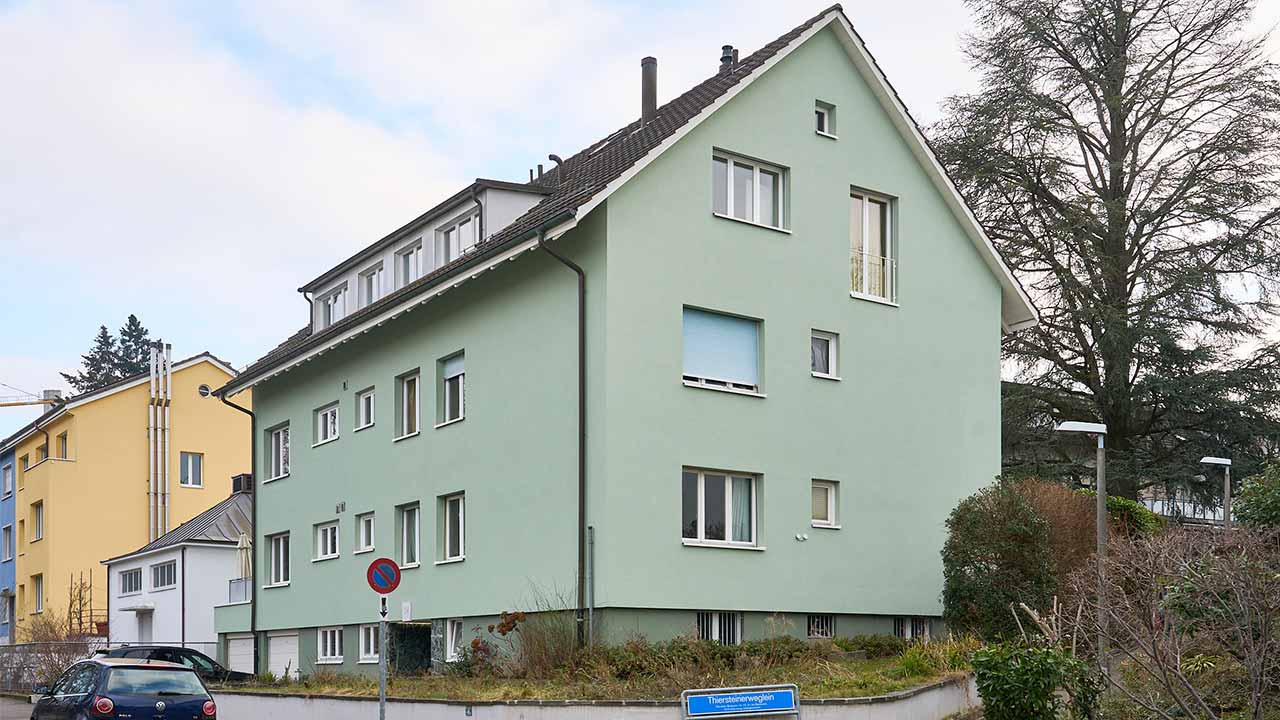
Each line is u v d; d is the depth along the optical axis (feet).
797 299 76.54
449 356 82.84
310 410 100.68
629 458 67.67
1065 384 116.57
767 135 76.43
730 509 72.54
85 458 161.38
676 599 68.49
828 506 76.95
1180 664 45.55
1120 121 119.03
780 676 61.52
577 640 66.39
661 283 70.28
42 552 161.17
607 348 67.56
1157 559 48.06
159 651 98.27
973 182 117.70
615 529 66.64
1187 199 112.98
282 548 105.29
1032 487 79.66
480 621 76.84
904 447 81.05
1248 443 114.83
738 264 73.92
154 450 163.84
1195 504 116.47
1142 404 114.73
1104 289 113.39
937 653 64.95
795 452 75.00
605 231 68.39
